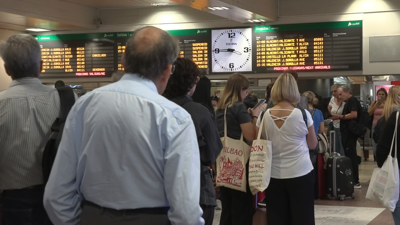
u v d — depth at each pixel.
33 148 2.05
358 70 7.34
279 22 7.62
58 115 2.10
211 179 2.43
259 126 3.58
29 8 6.65
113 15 8.22
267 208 3.45
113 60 8.26
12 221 2.06
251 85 7.80
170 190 1.49
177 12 8.02
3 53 2.09
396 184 3.16
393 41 7.23
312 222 3.38
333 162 5.74
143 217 1.52
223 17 7.82
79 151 1.62
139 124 1.52
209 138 2.35
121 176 1.52
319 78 7.67
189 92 2.55
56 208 1.61
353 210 5.21
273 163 3.38
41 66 2.20
